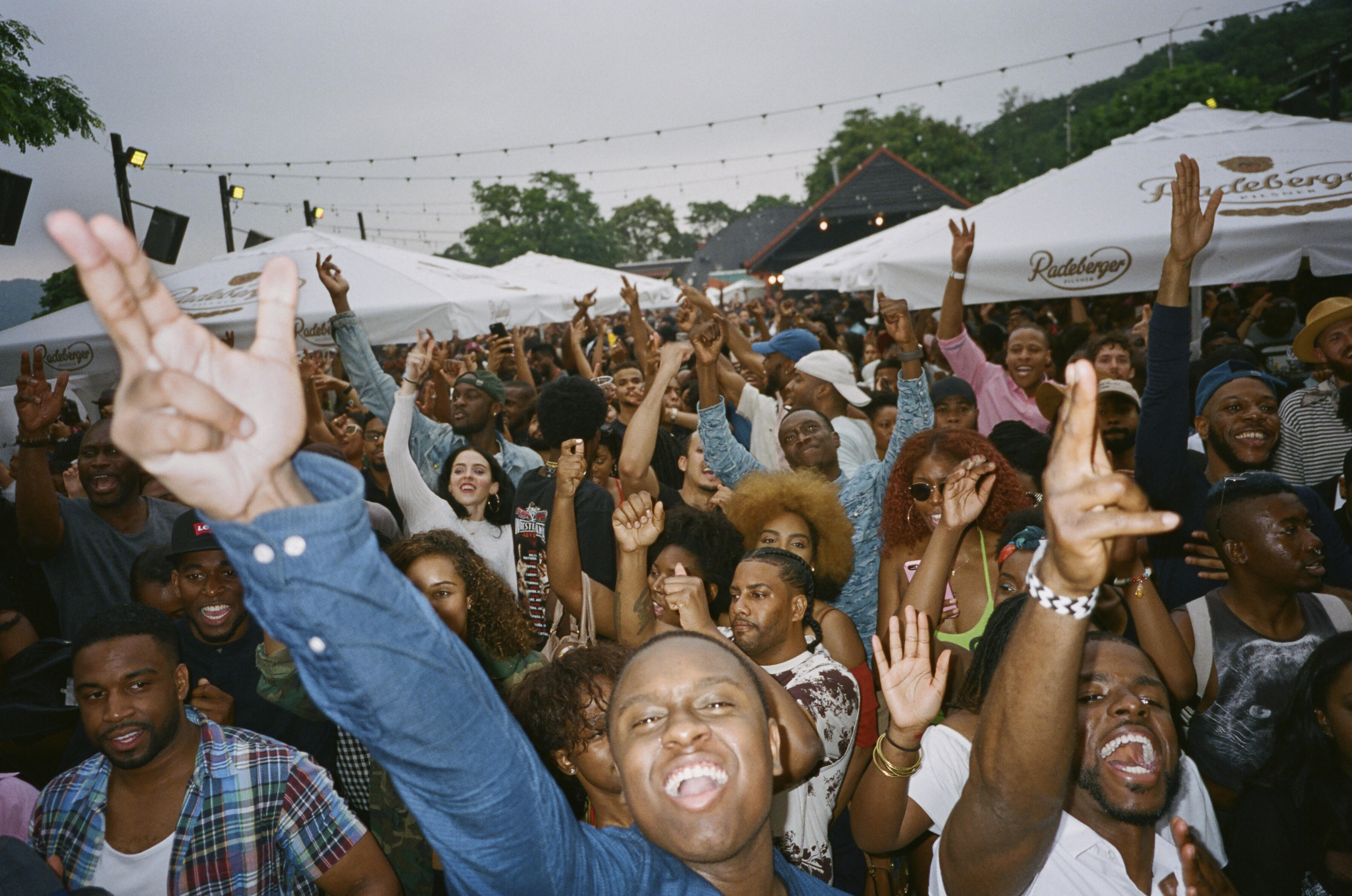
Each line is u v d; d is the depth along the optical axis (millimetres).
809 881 1564
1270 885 2059
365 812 2805
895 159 39406
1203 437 3949
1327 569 3201
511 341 7980
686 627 2613
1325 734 2025
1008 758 1261
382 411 5508
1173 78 46062
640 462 3787
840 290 9102
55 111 9805
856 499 3896
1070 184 6297
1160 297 3111
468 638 2832
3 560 4086
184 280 8312
